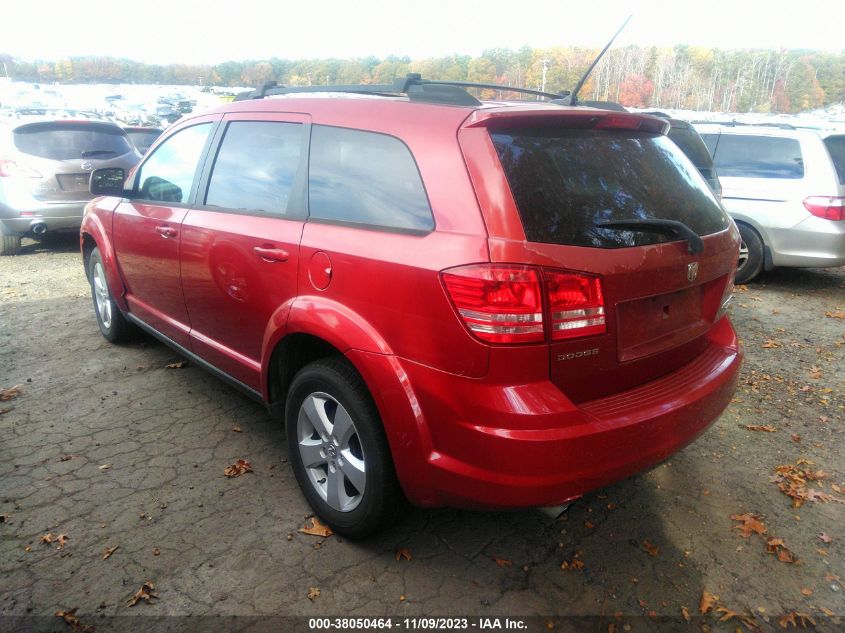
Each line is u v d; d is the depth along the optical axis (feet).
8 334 16.81
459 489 7.09
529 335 6.59
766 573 8.36
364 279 7.73
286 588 7.89
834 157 21.85
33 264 25.89
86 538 8.70
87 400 12.91
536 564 8.44
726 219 9.50
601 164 7.78
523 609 7.66
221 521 9.14
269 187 9.84
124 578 7.98
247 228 9.79
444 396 7.01
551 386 6.81
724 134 23.76
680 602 7.83
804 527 9.31
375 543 8.77
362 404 7.95
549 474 6.69
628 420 7.08
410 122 7.93
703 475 10.64
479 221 6.90
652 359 7.85
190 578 8.02
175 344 12.69
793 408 13.21
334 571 8.21
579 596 7.89
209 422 12.07
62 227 26.89
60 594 7.70
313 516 9.30
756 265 23.12
